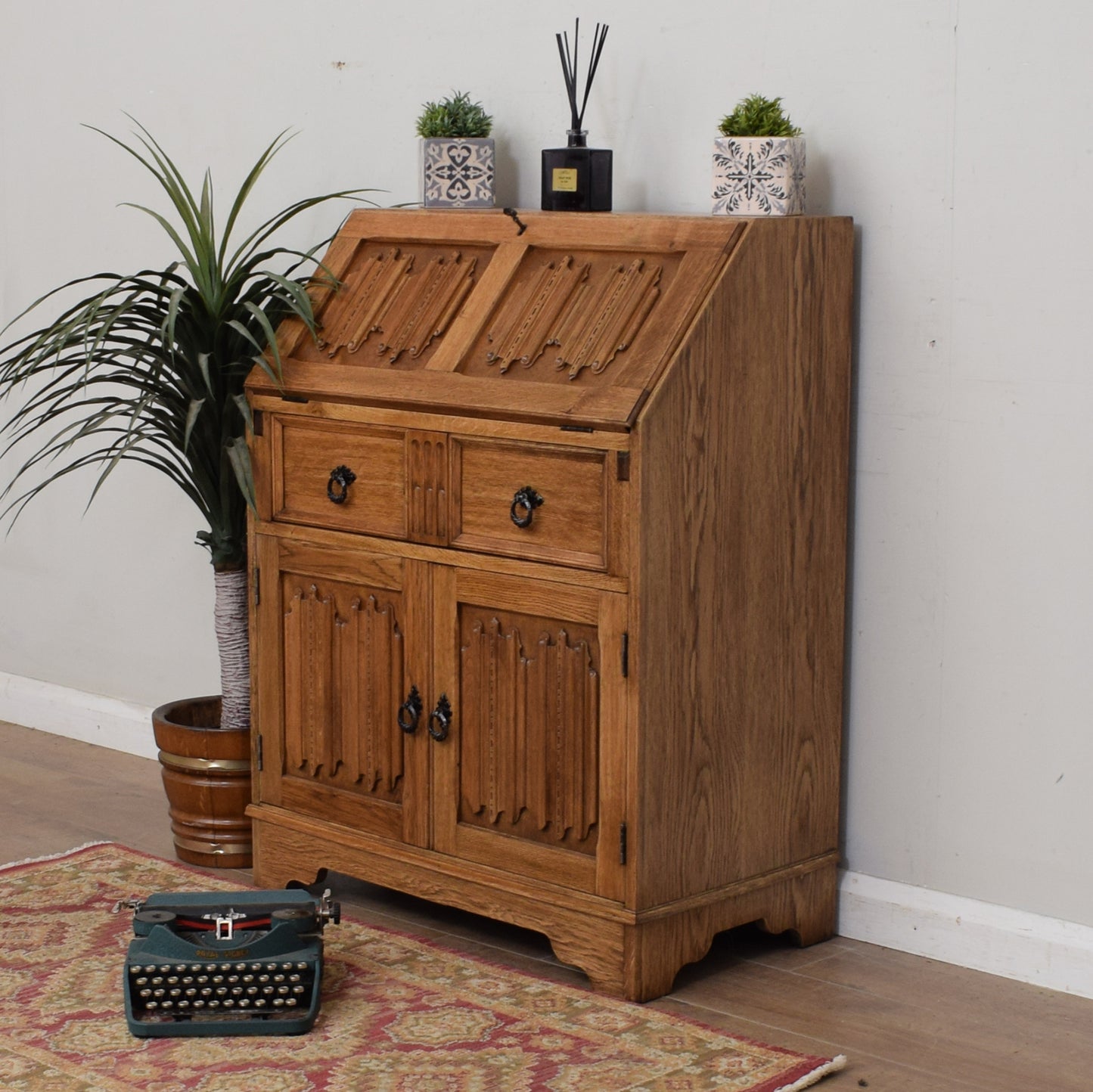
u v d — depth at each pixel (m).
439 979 2.93
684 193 3.31
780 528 2.96
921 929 3.11
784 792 3.05
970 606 3.02
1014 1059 2.68
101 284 4.35
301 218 3.94
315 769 3.28
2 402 4.59
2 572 4.66
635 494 2.72
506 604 2.92
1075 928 2.95
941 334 3.00
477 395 2.91
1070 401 2.87
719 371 2.80
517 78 3.53
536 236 3.04
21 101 4.42
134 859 3.53
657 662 2.78
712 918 2.95
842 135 3.08
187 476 4.17
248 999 2.73
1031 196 2.88
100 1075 2.55
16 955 3.01
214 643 4.20
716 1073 2.57
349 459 3.13
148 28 4.14
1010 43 2.87
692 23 3.25
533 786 2.94
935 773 3.09
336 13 3.81
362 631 3.16
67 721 4.50
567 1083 2.53
